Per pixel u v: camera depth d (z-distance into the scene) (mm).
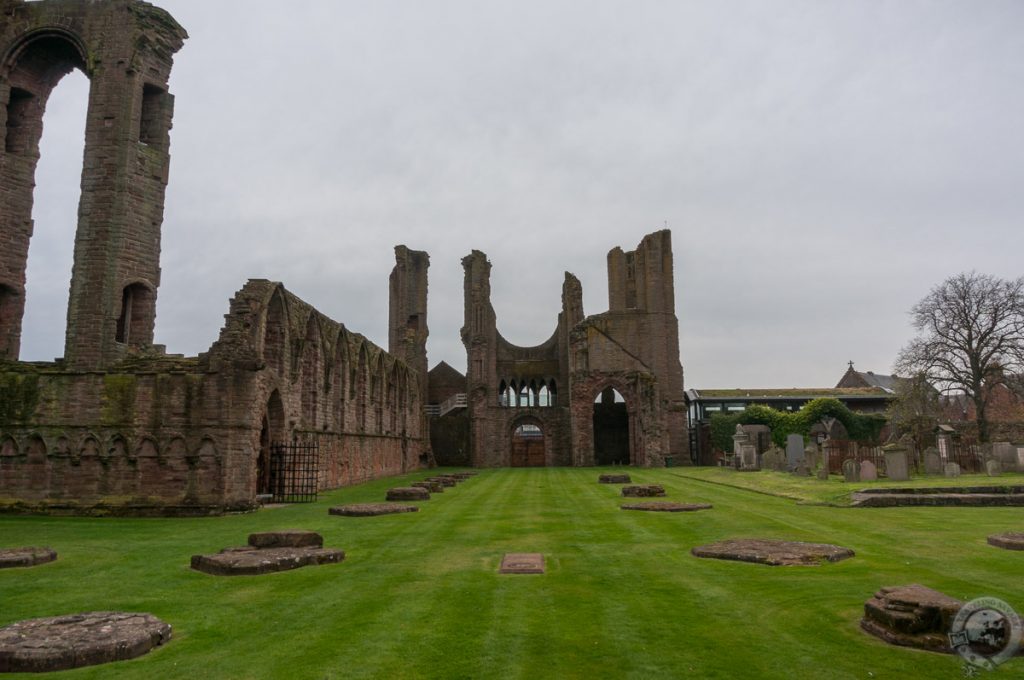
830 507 18828
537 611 8148
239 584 9766
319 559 11242
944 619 6742
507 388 71375
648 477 36656
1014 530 13984
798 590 8938
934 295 51156
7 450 21609
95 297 23688
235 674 6230
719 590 9031
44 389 21859
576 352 63375
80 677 6203
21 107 27438
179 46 26969
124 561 11820
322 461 31453
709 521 16078
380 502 22812
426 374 67750
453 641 7070
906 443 32406
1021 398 50656
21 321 26750
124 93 25000
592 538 13758
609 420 68562
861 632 7203
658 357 63969
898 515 16688
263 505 23328
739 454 42312
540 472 46844
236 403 21500
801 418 58062
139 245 24781
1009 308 48375
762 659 6434
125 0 25516
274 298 26891
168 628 7316
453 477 35250
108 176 24469
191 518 19609
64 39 25859
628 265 69688
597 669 6234
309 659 6590
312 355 31109
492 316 68938
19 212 26906
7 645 6652
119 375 21797
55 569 11062
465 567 10859
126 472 21312
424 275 70125
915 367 51250
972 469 34312
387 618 7934
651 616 7875
